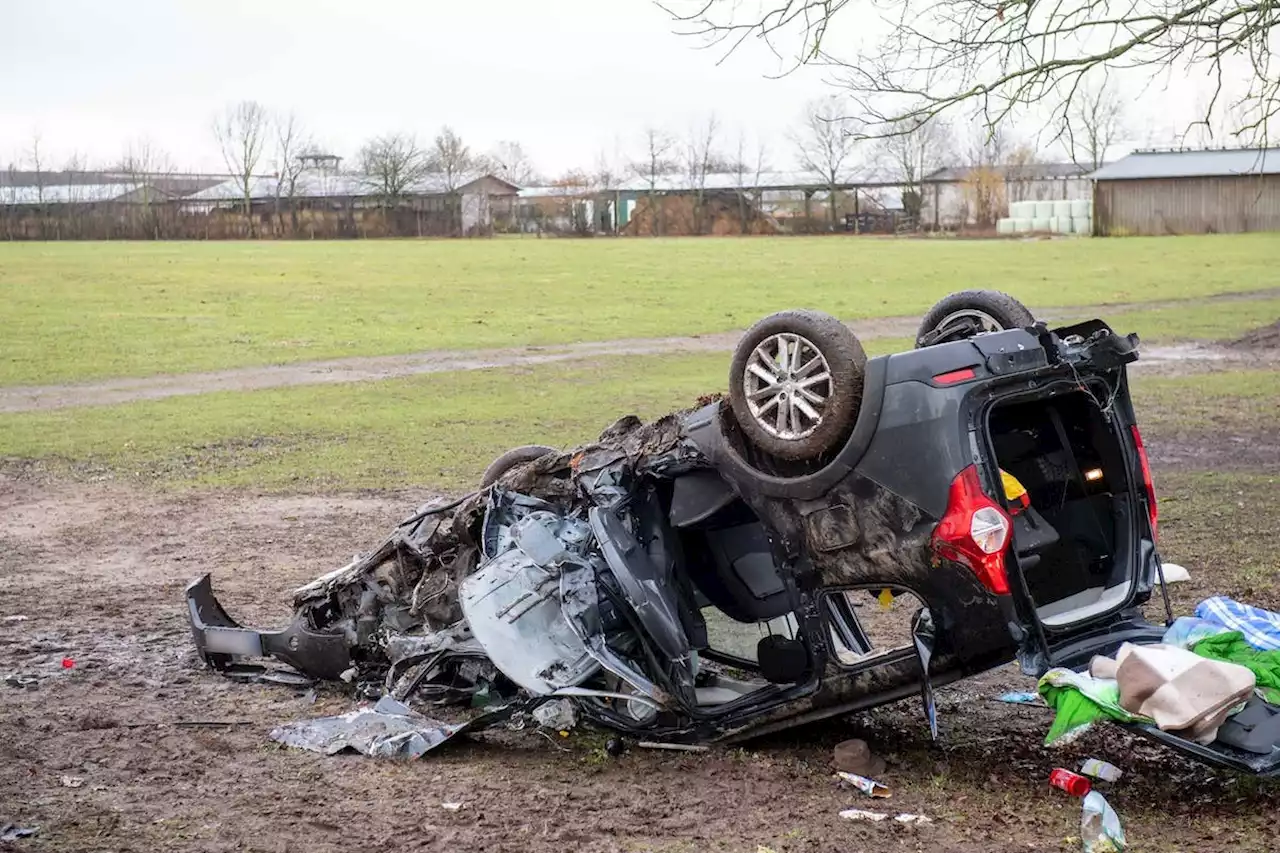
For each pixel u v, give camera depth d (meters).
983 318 6.23
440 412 20.50
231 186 98.75
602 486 6.41
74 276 47.53
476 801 5.60
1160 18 11.17
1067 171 90.62
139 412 20.89
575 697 6.20
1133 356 5.89
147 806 5.55
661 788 5.72
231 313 36.34
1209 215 76.62
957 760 6.02
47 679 7.74
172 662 8.14
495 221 91.62
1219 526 11.05
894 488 5.44
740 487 5.94
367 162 93.50
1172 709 4.92
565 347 29.72
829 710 5.82
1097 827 4.93
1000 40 11.58
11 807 5.52
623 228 89.81
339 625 7.32
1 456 17.03
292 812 5.48
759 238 80.81
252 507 13.59
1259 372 23.38
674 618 6.03
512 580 6.28
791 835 5.13
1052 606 5.76
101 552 11.60
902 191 88.25
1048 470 6.03
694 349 29.16
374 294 41.78
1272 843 4.89
